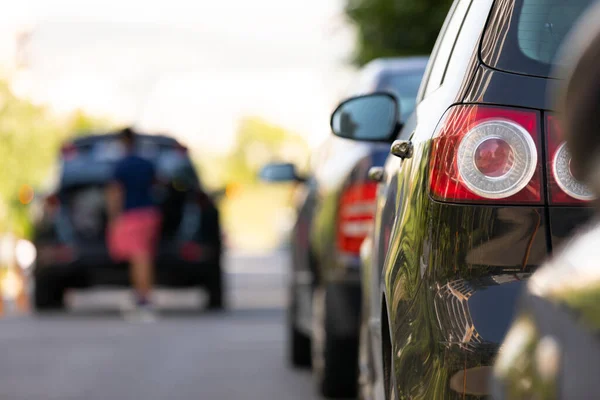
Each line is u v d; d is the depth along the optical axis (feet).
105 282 71.31
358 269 33.22
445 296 14.69
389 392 17.51
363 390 22.75
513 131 14.83
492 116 14.96
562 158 14.69
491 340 14.17
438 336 14.57
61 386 40.29
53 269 70.28
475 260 14.70
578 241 8.43
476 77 15.30
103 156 71.61
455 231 14.83
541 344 8.48
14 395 38.45
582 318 8.16
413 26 81.30
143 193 68.69
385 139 24.88
